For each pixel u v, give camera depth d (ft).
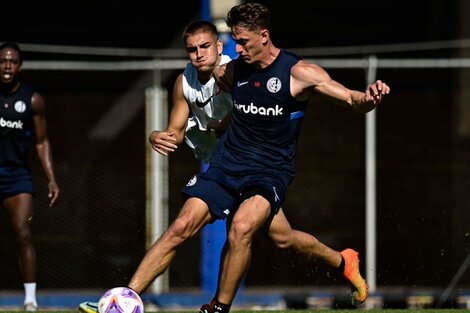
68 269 137.28
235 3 124.88
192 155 137.18
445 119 138.21
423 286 134.82
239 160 71.36
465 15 153.99
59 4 158.40
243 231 66.23
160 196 127.24
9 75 100.99
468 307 122.93
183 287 133.49
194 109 77.30
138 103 142.31
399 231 136.36
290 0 155.94
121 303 66.08
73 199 138.82
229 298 66.85
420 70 142.51
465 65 124.98
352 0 156.25
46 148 105.19
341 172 139.03
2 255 138.41
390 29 155.84
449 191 136.77
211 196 69.62
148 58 157.38
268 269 134.92
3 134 101.40
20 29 158.40
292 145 72.28
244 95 70.95
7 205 102.37
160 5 158.61
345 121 139.33
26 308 101.14
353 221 138.51
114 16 158.92
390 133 138.41
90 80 145.07
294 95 69.97
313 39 156.15
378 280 135.74
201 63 72.90
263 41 69.46
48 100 141.18
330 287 133.80
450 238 135.64
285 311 89.25
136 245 138.00
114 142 140.77
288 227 76.02
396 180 137.49
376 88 65.00
